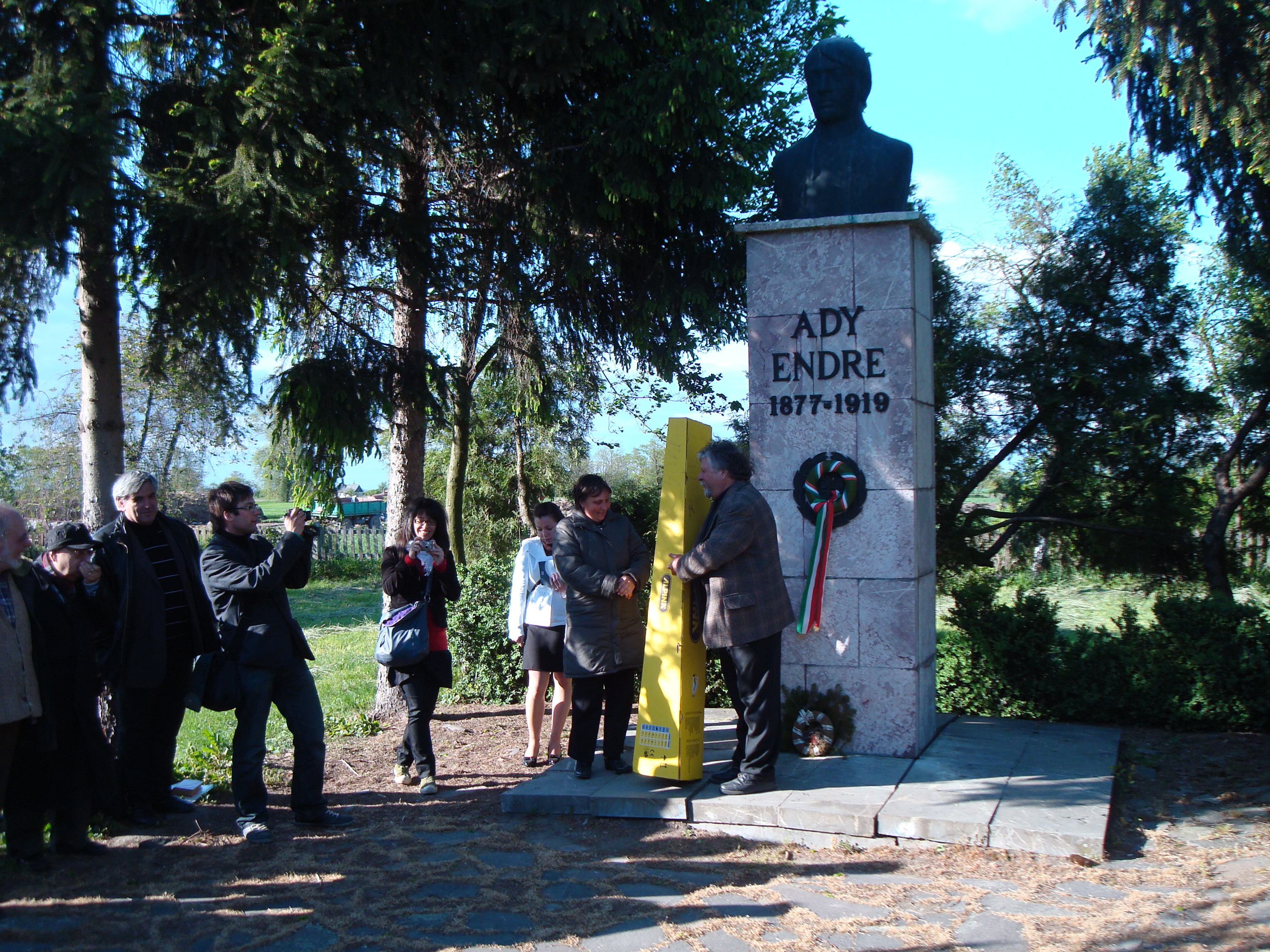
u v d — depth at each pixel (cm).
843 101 590
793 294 585
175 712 516
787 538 584
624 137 654
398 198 766
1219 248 836
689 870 430
